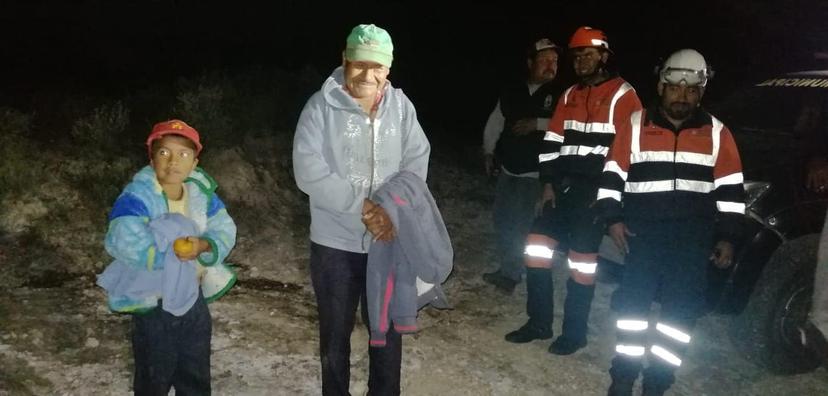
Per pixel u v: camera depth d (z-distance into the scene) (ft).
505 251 18.34
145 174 9.86
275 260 19.25
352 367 14.20
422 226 10.80
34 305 15.06
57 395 12.29
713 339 16.71
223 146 23.79
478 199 26.61
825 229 8.62
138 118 24.85
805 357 14.96
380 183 10.86
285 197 23.08
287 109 28.12
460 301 17.98
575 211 14.55
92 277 16.78
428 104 40.16
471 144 33.24
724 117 18.63
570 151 14.46
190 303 9.95
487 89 44.01
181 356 10.61
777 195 14.82
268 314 16.14
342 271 10.94
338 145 10.59
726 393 14.43
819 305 8.40
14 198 18.30
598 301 18.58
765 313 14.73
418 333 16.02
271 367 13.98
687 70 12.03
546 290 15.62
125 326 14.76
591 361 15.42
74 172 20.15
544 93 16.74
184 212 10.12
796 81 18.42
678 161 12.34
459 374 14.43
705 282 12.80
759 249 14.58
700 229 12.46
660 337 12.98
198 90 25.70
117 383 12.82
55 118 23.94
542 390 14.14
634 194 12.57
